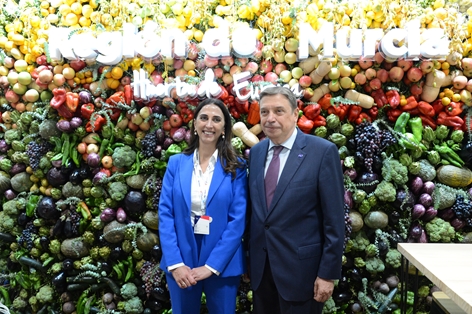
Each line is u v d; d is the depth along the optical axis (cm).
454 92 224
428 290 229
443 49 206
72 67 238
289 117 166
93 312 240
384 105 224
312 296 165
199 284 180
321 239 167
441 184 227
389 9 213
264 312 179
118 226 238
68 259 246
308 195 163
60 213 250
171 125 235
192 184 182
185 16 233
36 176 254
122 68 237
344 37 211
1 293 260
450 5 226
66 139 242
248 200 183
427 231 228
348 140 232
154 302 238
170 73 239
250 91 222
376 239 227
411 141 219
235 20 232
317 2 225
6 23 248
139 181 237
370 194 225
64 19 239
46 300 245
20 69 242
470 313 108
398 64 220
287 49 226
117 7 231
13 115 252
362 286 234
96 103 238
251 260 176
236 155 187
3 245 267
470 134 222
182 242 177
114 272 245
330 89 226
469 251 163
